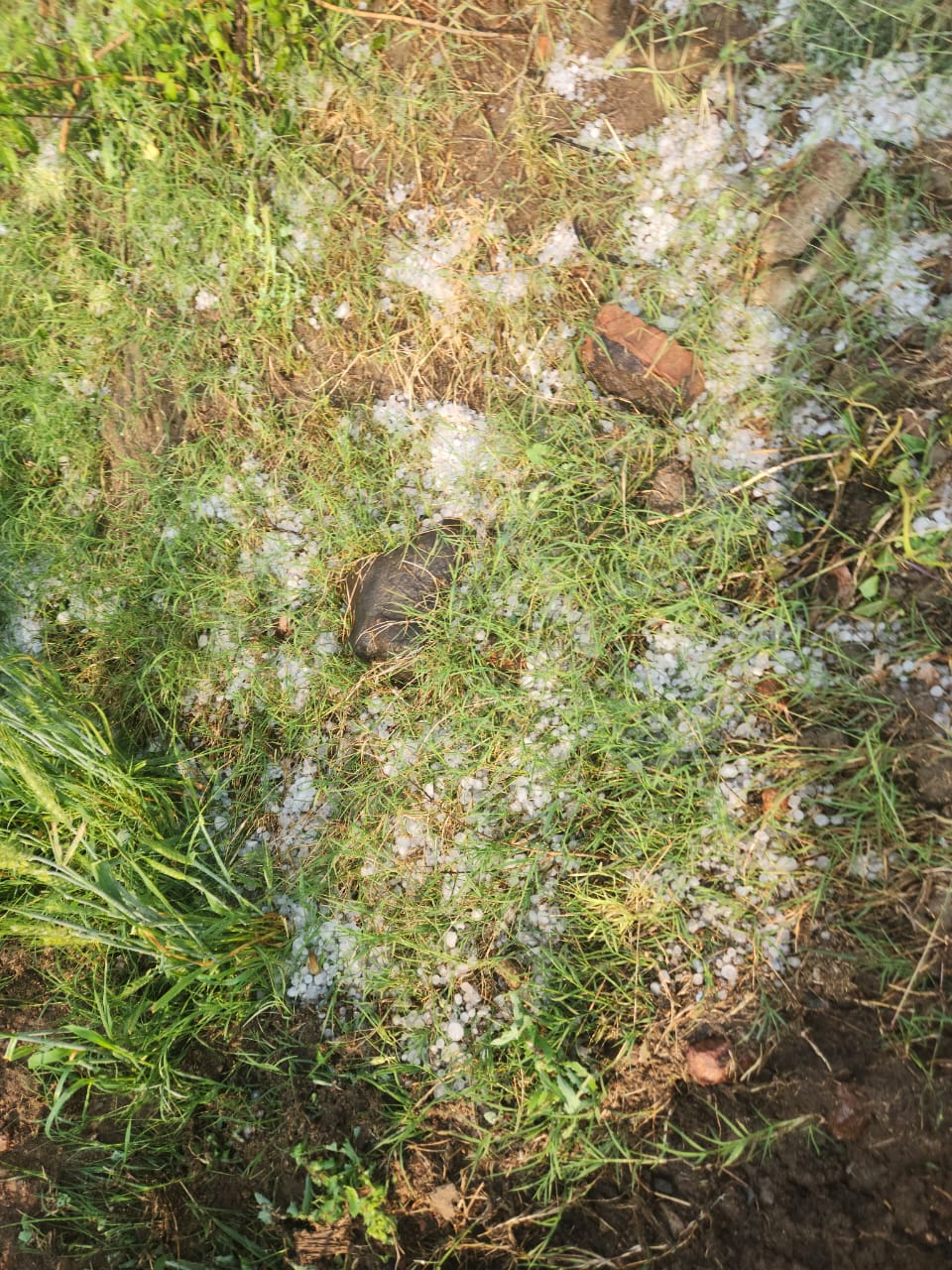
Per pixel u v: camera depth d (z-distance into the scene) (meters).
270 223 0.80
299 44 0.81
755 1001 0.67
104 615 0.81
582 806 0.73
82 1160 0.70
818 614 0.72
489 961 0.71
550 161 0.80
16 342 0.83
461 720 0.75
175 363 0.82
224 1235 0.67
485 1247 0.65
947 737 0.68
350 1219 0.65
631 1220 0.64
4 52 0.83
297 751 0.78
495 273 0.80
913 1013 0.64
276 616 0.80
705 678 0.73
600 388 0.78
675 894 0.70
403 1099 0.68
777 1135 0.64
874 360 0.74
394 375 0.81
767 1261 0.61
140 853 0.71
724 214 0.78
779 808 0.69
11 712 0.68
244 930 0.71
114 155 0.83
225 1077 0.71
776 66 0.79
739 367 0.77
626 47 0.80
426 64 0.82
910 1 0.77
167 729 0.79
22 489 0.83
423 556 0.77
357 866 0.75
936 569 0.71
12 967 0.74
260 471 0.81
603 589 0.75
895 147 0.77
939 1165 0.60
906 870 0.67
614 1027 0.68
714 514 0.74
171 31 0.81
